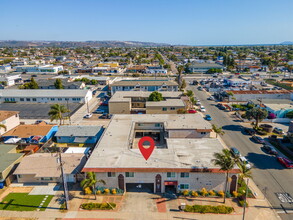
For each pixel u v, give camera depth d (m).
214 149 47.16
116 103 83.00
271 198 39.91
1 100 102.38
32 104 98.88
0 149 52.12
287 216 35.97
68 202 39.03
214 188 41.19
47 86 122.00
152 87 109.12
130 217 35.75
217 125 74.31
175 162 42.09
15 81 147.12
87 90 105.12
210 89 123.38
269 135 66.31
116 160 43.06
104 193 41.03
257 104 88.94
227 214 36.22
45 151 54.94
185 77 168.25
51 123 76.62
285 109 78.44
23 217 35.91
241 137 65.00
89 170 40.34
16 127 67.88
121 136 54.06
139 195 40.88
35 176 43.00
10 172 45.09
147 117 67.75
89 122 77.88
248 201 39.00
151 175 40.84
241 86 127.56
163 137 62.22
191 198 40.06
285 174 47.03
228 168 37.06
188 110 85.94
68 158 47.16
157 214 36.31
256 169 48.75
